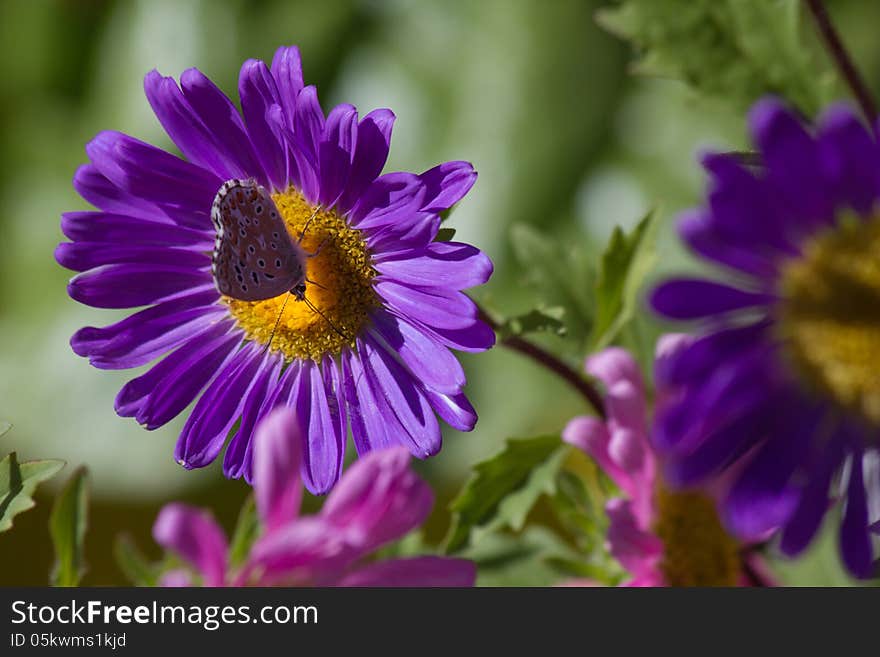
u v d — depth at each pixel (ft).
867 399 1.09
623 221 1.68
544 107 1.75
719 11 1.28
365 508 1.05
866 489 1.09
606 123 1.73
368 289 1.19
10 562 1.57
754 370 1.08
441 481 1.66
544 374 1.68
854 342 1.09
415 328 1.18
